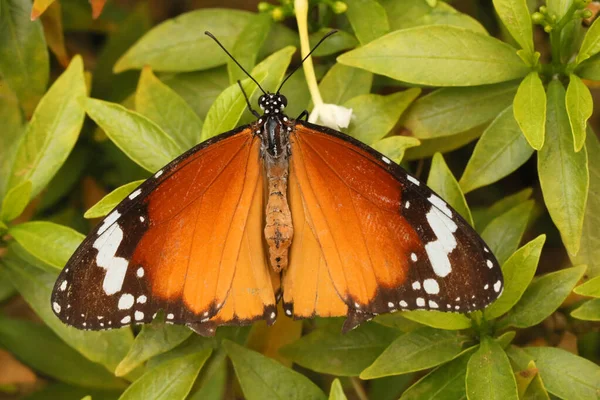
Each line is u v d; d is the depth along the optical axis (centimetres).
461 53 41
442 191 41
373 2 42
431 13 42
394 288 39
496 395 39
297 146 39
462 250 39
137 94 42
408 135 42
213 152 39
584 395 40
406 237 39
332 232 39
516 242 41
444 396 40
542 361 40
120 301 39
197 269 39
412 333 40
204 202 39
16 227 41
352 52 41
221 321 39
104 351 41
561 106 40
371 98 41
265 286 39
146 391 40
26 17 42
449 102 42
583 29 42
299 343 41
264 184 40
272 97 40
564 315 42
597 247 41
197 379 41
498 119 41
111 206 40
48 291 41
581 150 40
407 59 41
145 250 39
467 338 40
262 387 40
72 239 41
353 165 39
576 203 40
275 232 39
